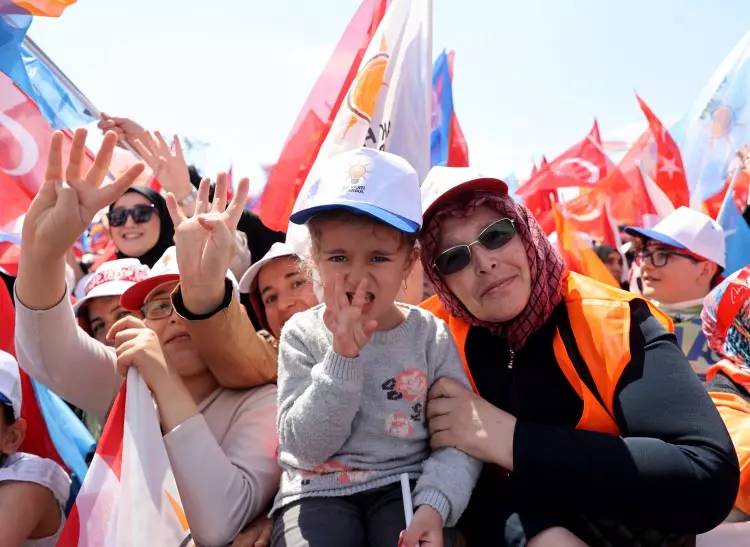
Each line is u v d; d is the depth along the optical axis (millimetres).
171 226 5199
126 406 2520
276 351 3051
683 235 5602
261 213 4379
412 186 2498
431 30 4258
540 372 2576
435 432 2453
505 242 2525
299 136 4426
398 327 2570
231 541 2566
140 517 2381
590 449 2289
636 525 2400
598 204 7777
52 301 2672
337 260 2428
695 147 7211
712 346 3455
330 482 2424
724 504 2250
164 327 2938
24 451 3361
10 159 3936
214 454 2555
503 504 2469
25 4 3564
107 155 2549
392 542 2266
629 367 2439
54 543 2957
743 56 6961
